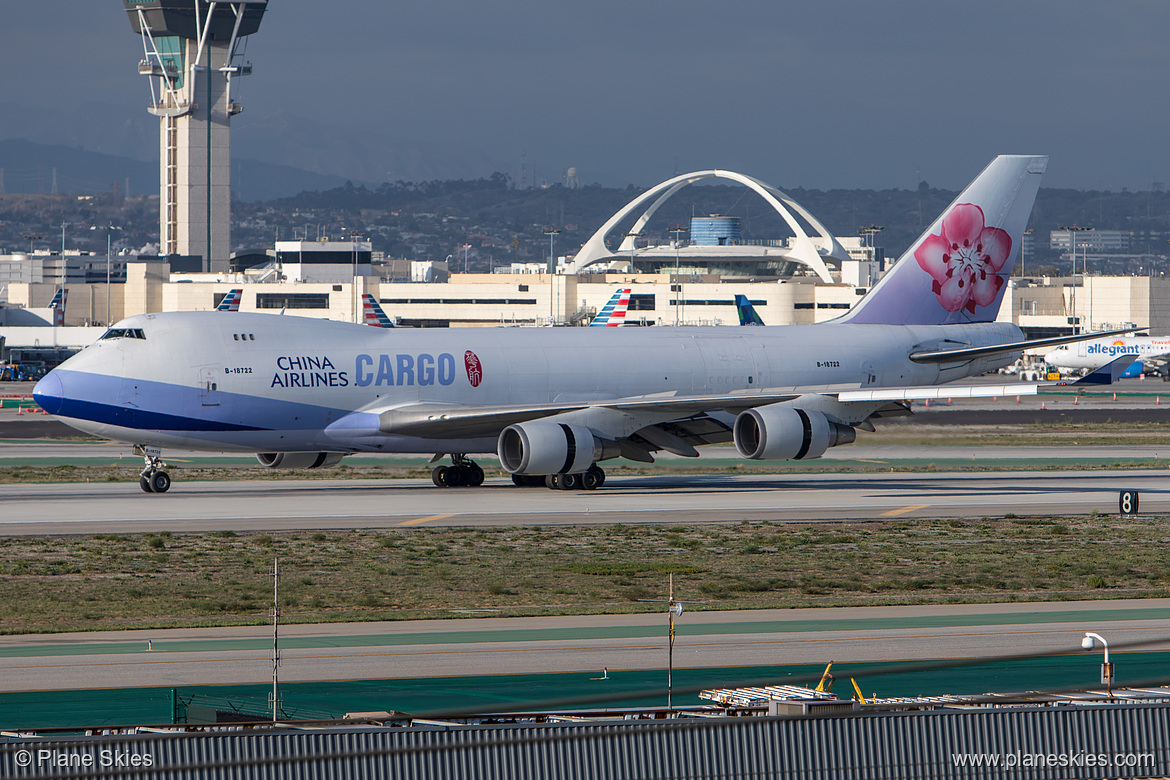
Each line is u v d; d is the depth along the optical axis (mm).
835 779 73062
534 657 104625
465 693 93312
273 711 87062
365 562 149500
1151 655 106062
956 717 74812
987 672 100062
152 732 74312
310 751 69688
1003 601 129500
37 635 111562
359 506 196875
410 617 120062
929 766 73938
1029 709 75750
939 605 127750
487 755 70500
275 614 94000
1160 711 77312
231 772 67062
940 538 171125
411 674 98875
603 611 123688
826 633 114375
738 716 78125
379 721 76438
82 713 86812
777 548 162625
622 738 71062
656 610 124500
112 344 198750
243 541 163250
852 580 141500
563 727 71125
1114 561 153500
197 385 198375
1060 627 117000
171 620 118250
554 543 164500
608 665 102250
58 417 196625
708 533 173750
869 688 94812
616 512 193250
